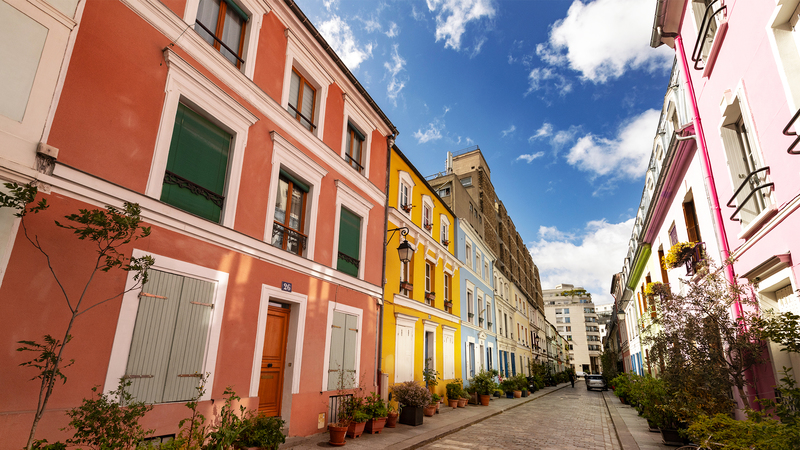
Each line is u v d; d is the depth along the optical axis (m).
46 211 4.58
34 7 4.69
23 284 4.30
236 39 7.90
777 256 5.15
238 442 6.16
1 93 4.33
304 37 9.41
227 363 6.58
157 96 6.02
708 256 7.85
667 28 8.96
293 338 8.33
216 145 7.05
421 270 15.55
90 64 5.22
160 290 5.66
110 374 4.90
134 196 5.50
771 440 3.77
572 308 101.00
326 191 9.91
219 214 6.95
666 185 10.76
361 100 11.77
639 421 12.34
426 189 16.81
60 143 4.79
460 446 8.66
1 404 4.02
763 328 5.61
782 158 5.10
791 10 4.90
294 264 8.46
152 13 6.06
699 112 8.02
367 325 11.03
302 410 8.20
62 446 3.81
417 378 14.13
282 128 8.55
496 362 25.11
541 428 11.47
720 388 6.40
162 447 4.55
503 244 32.75
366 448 7.75
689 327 6.59
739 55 6.10
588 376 33.88
